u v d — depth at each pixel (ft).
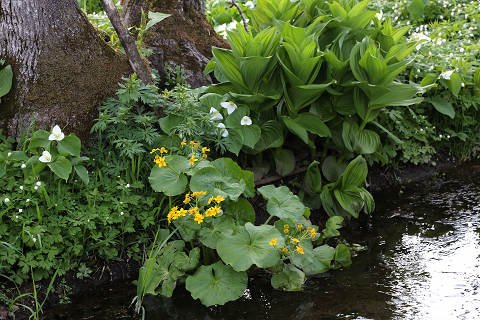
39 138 8.70
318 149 10.45
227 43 11.32
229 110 9.53
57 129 8.67
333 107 10.09
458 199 10.64
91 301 8.61
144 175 9.13
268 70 9.64
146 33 10.54
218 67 9.90
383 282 8.89
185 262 8.63
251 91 9.73
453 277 8.93
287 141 10.39
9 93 8.98
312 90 9.62
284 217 8.90
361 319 8.31
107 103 9.16
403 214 10.31
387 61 9.90
